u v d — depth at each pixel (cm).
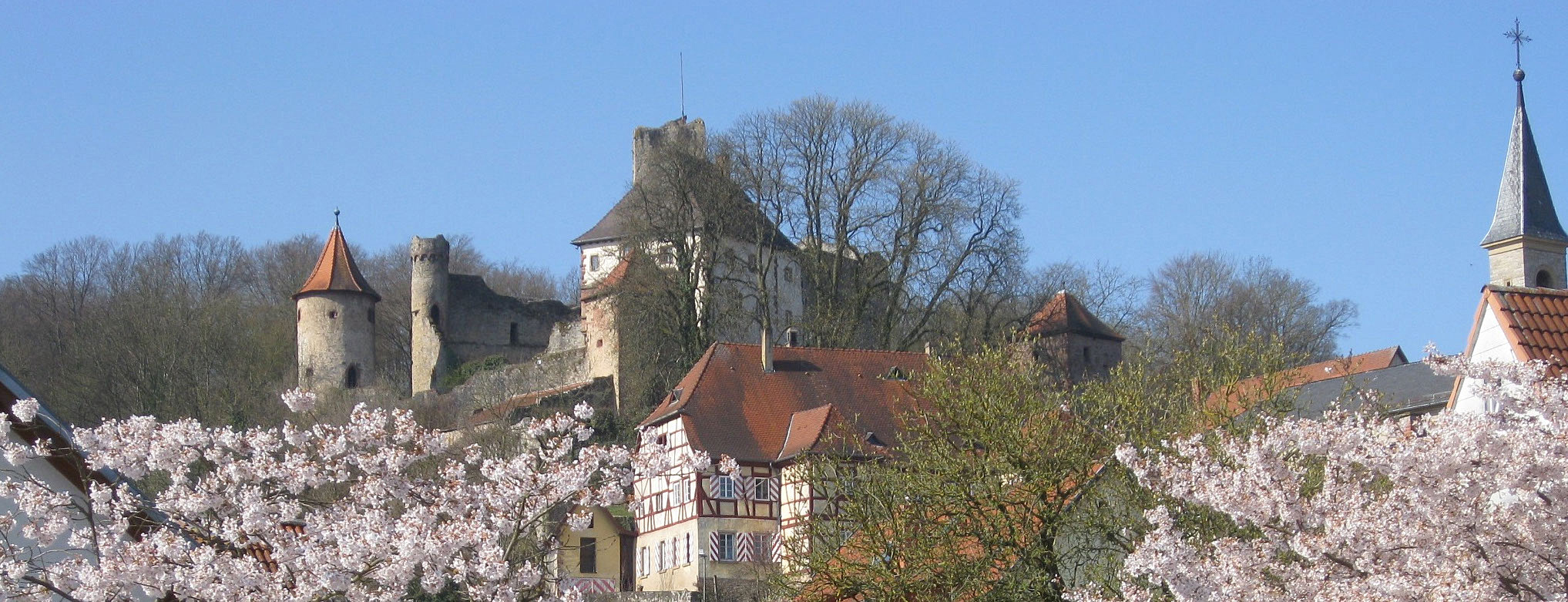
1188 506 2386
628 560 6016
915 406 3123
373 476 2112
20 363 8300
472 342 10038
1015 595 2609
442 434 2222
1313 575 1600
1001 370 2906
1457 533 1543
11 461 1956
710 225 7681
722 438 5903
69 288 10062
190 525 2011
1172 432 2647
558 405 7962
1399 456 1553
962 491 2697
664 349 7562
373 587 1947
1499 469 1514
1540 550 1529
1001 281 7694
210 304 9206
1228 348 2831
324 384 9762
